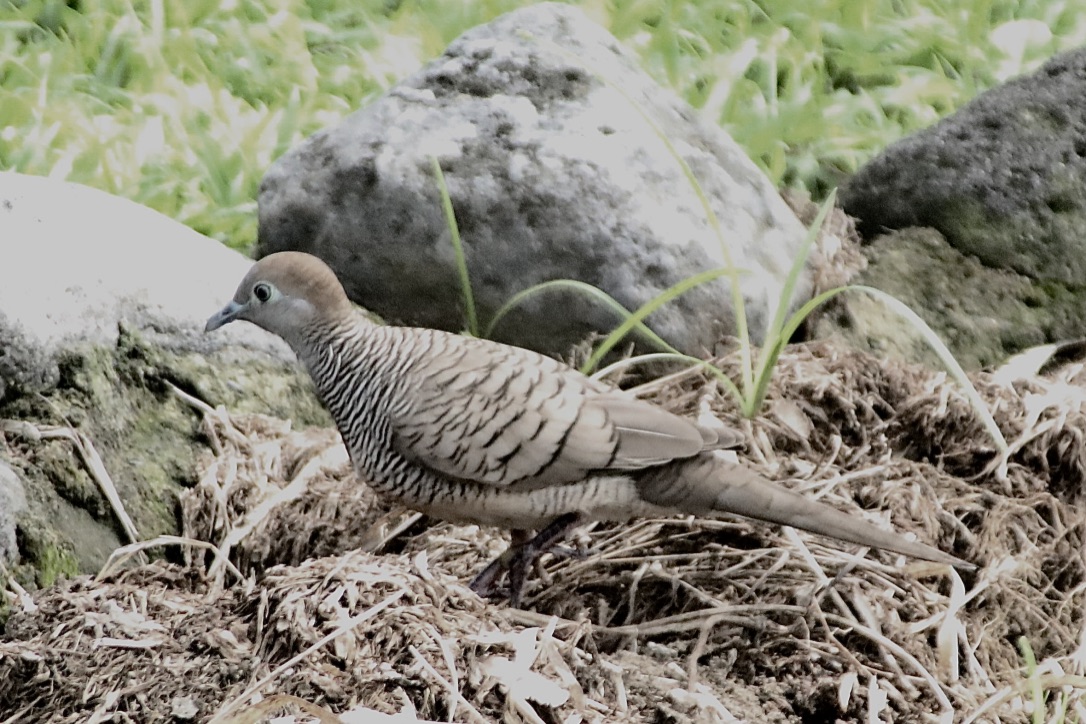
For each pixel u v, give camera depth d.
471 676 7.84
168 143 13.37
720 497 8.44
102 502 9.67
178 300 10.51
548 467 8.46
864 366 10.69
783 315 9.98
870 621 8.59
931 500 9.70
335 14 15.69
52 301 9.98
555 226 10.94
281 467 10.18
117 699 8.05
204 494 9.88
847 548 9.15
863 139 14.09
